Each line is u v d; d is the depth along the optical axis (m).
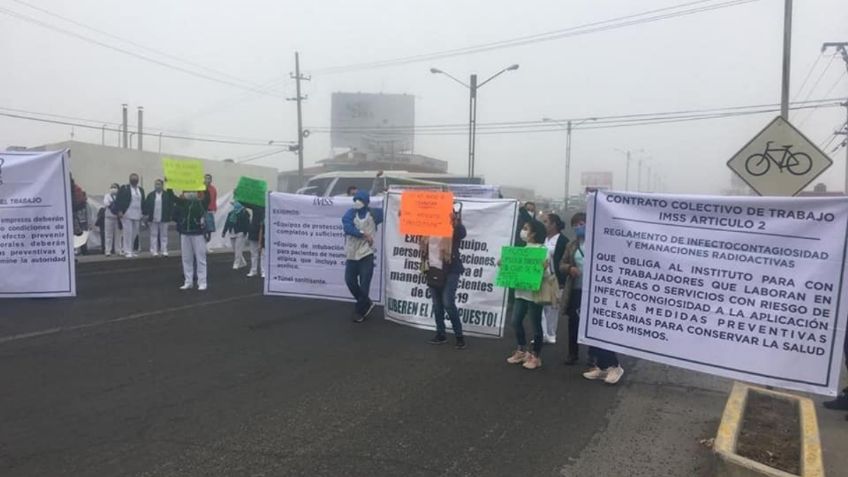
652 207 6.44
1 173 9.84
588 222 6.79
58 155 9.95
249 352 7.61
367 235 9.41
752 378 5.93
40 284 10.04
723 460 4.33
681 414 5.91
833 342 5.62
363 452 4.75
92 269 14.11
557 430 5.37
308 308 10.59
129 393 5.94
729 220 6.03
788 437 4.95
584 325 6.85
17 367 6.65
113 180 27.80
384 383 6.52
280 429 5.16
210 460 4.52
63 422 5.16
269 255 10.85
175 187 11.99
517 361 7.51
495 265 8.63
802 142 7.30
